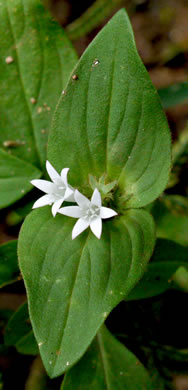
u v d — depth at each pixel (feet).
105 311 0.33
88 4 0.73
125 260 0.34
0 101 0.45
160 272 0.42
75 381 0.40
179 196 0.56
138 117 0.36
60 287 0.34
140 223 0.36
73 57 0.45
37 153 0.46
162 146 0.36
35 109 0.45
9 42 0.44
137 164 0.37
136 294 0.41
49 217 0.37
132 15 0.72
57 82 0.45
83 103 0.37
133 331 0.47
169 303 0.50
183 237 0.55
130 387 0.41
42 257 0.35
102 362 0.42
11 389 0.51
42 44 0.44
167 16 0.71
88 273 0.34
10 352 0.51
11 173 0.43
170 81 0.69
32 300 0.33
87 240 0.36
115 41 0.36
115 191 0.38
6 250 0.43
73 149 0.38
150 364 0.47
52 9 0.73
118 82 0.36
